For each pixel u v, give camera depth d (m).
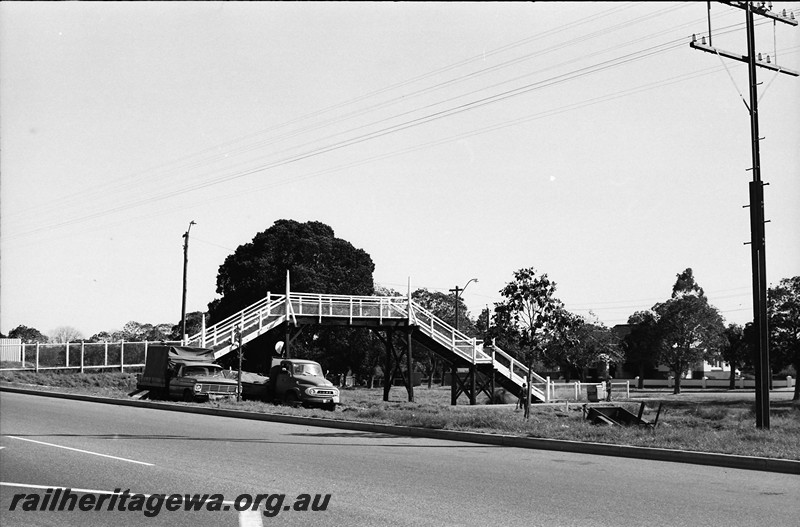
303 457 13.87
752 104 21.88
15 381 40.25
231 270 65.69
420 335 44.91
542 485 10.83
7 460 13.12
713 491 10.43
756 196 21.59
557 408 39.31
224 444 15.85
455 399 43.44
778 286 62.88
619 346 82.38
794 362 62.19
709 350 75.75
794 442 15.70
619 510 9.04
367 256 69.19
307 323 42.00
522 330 24.73
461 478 11.44
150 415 23.78
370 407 34.09
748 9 22.16
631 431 17.14
